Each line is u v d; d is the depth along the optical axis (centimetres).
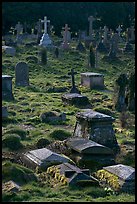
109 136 2648
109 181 2011
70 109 3719
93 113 2725
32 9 9456
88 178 1981
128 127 3156
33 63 6034
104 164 2270
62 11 9538
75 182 1953
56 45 7506
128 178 1981
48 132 2966
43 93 4475
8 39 7888
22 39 8175
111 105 3791
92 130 2633
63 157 2228
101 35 7962
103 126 2650
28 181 2011
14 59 6156
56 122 3266
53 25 9431
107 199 1847
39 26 8069
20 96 4197
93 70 5922
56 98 4203
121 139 2850
